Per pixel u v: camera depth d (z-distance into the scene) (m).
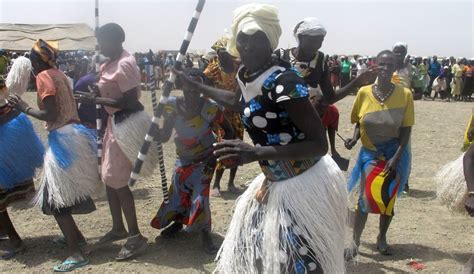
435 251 5.23
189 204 5.06
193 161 4.93
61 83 4.66
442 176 5.15
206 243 5.05
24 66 5.08
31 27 28.95
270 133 2.96
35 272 4.70
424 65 23.94
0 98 4.82
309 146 2.77
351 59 30.75
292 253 2.99
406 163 4.95
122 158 4.71
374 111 4.80
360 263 4.88
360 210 4.87
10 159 4.84
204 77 4.82
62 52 26.19
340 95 4.75
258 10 2.80
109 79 4.57
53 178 4.61
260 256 3.08
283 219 3.00
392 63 4.73
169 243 5.33
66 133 4.66
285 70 2.82
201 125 4.81
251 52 2.80
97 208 6.47
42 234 5.63
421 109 19.27
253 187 3.26
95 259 4.94
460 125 14.70
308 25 4.39
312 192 3.01
